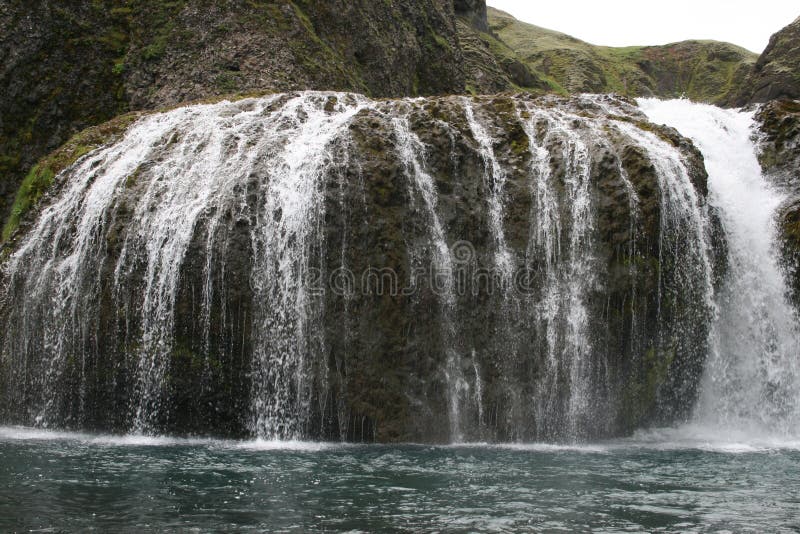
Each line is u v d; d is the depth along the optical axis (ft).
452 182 46.11
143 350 42.04
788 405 50.26
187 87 65.21
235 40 67.77
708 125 60.44
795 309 51.57
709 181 53.72
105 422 42.80
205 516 24.80
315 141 46.26
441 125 47.09
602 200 44.19
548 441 42.83
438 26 103.04
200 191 44.24
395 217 43.75
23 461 33.73
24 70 64.85
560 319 43.80
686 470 34.14
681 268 45.80
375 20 84.69
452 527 23.84
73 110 65.72
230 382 41.29
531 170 46.88
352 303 42.04
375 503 26.76
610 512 26.11
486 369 43.39
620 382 43.75
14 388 45.21
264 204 43.04
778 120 58.75
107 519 24.26
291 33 70.08
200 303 41.42
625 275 43.21
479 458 36.24
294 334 41.47
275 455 36.19
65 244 46.03
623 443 42.91
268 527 23.59
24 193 54.75
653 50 256.32
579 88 208.03
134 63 67.26
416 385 42.01
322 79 69.92
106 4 69.21
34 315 45.39
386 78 82.79
